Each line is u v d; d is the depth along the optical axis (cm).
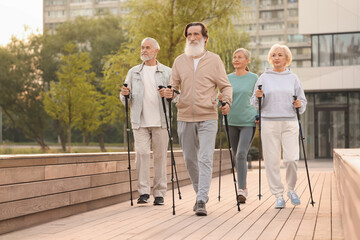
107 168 555
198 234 368
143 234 371
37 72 3616
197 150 500
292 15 8438
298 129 529
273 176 525
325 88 2325
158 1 1486
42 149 3597
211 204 555
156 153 556
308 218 446
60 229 400
